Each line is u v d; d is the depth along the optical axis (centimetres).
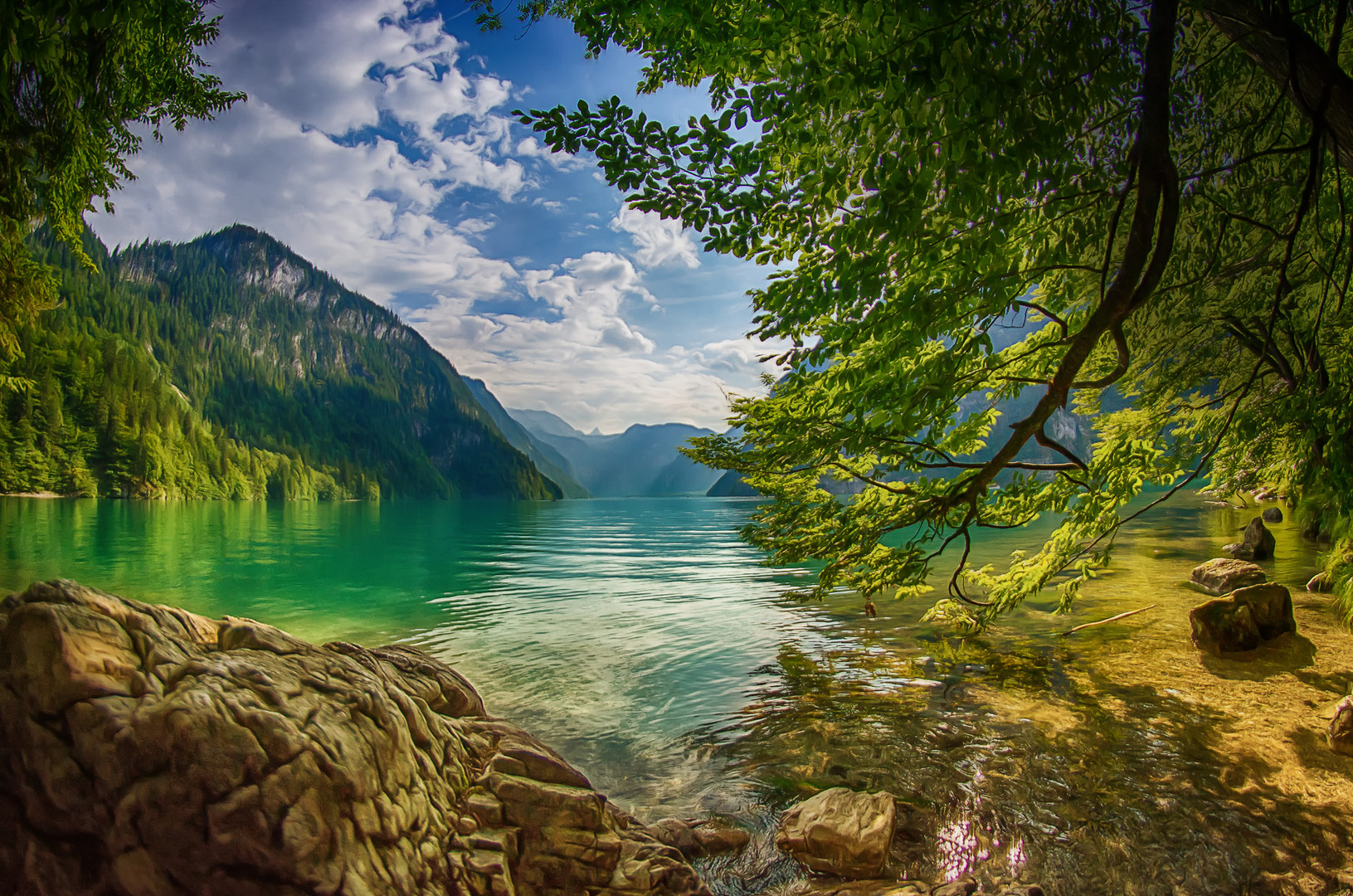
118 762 251
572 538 4572
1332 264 500
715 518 8225
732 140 385
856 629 1323
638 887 373
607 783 658
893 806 539
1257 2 365
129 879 244
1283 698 788
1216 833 511
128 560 2662
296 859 259
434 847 325
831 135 380
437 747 387
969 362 491
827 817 527
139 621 298
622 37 424
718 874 498
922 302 411
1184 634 1124
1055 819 549
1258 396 917
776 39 366
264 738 272
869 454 636
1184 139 554
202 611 1606
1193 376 1184
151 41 701
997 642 1153
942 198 377
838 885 476
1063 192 399
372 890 277
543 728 811
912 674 988
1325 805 540
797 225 407
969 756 686
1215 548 2230
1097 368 1114
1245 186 577
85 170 659
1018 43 348
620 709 877
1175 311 872
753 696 922
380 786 310
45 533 3884
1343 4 346
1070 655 1041
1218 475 988
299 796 269
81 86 610
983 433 728
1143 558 2058
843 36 356
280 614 1580
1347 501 603
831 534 656
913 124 335
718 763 702
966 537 567
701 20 373
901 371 495
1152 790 586
